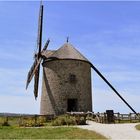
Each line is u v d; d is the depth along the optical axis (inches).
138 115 1553.9
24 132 1025.5
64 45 1764.3
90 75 1785.2
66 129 1059.3
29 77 1802.4
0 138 901.2
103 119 1401.3
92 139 867.4
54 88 1676.9
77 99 1667.1
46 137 911.7
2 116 1311.5
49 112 1674.5
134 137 915.4
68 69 1678.2
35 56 1801.2
